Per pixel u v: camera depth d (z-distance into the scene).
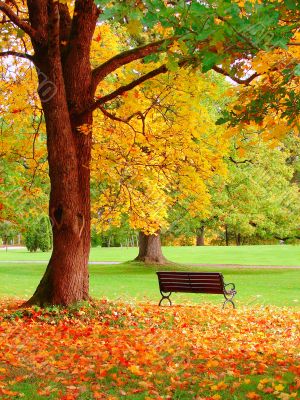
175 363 6.68
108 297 15.72
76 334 8.54
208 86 10.52
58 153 10.09
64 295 10.19
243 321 10.71
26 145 13.08
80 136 10.48
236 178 24.73
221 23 3.31
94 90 10.52
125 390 5.49
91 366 6.32
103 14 3.31
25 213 17.09
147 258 28.59
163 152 11.72
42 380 5.76
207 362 6.76
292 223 26.47
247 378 5.96
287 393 5.34
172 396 5.28
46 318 9.55
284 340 8.89
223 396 5.27
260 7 3.05
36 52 9.92
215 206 25.11
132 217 13.80
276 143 5.54
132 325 9.73
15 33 11.22
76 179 10.27
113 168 12.76
